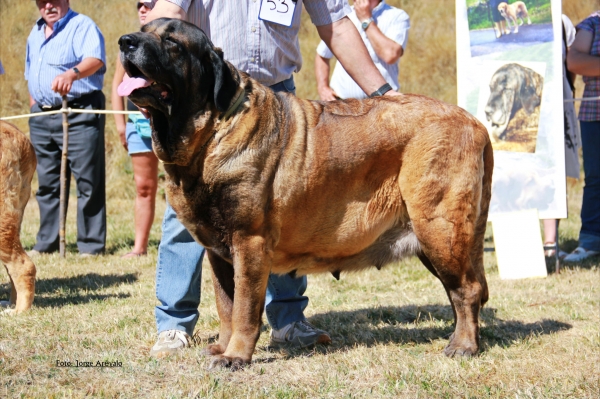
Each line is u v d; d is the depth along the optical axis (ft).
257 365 12.15
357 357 12.71
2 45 46.50
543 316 15.96
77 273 22.81
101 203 26.66
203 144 11.26
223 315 12.76
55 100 26.02
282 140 11.73
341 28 13.80
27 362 12.28
